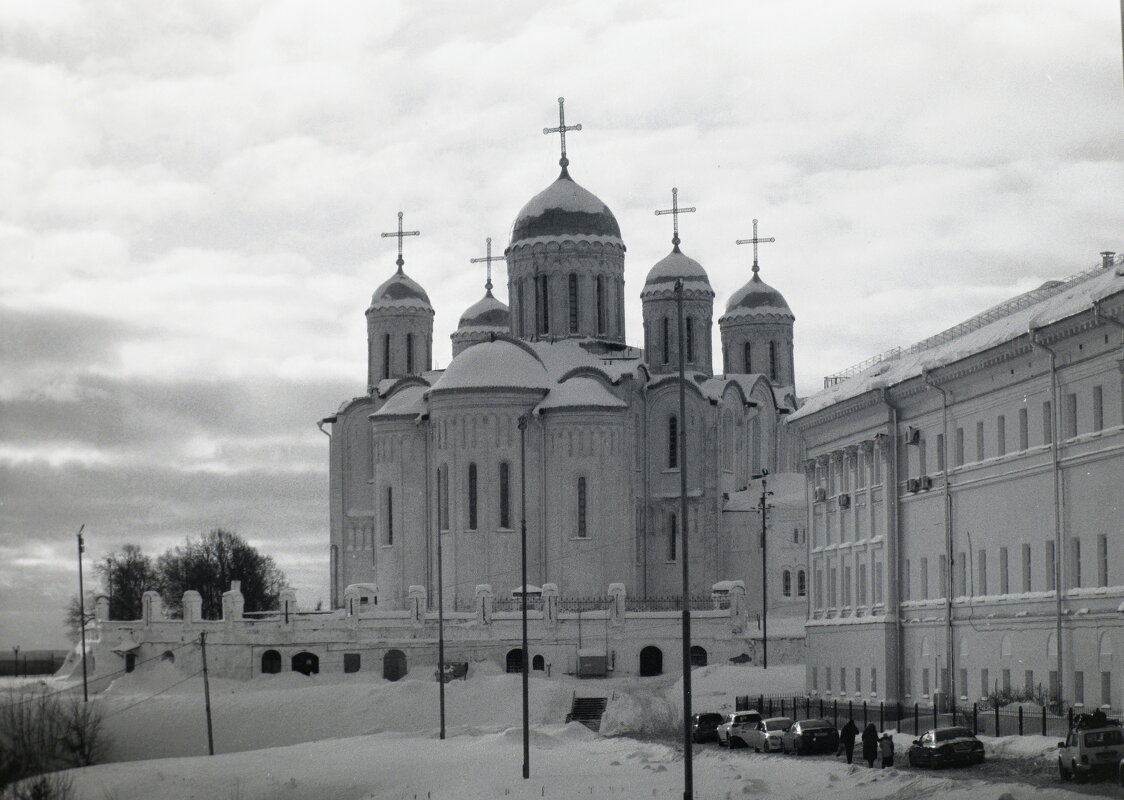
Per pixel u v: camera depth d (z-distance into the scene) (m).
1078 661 71.44
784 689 112.25
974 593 82.62
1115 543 68.81
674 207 163.12
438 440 144.50
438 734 98.56
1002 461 79.38
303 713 114.31
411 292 168.12
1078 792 51.34
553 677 128.88
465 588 142.25
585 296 156.62
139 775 82.94
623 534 144.62
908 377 89.19
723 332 181.38
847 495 99.31
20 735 96.06
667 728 100.19
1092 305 67.69
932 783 56.94
